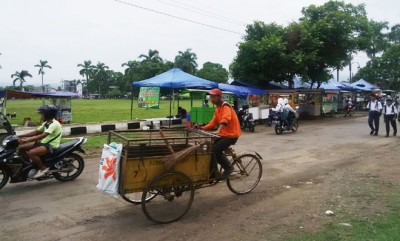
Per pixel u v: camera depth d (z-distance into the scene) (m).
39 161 6.62
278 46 21.31
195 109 16.39
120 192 4.75
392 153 10.25
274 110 16.98
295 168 8.32
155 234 4.55
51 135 6.84
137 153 4.84
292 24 23.23
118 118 23.64
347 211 5.27
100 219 5.08
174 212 5.27
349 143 12.44
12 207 5.58
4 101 17.02
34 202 5.83
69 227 4.79
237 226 4.78
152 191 5.19
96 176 7.57
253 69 22.69
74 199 5.99
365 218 4.95
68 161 7.05
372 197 5.93
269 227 4.72
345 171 7.95
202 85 16.62
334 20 22.97
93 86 97.62
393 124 14.48
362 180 7.10
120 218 5.12
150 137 5.62
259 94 20.53
